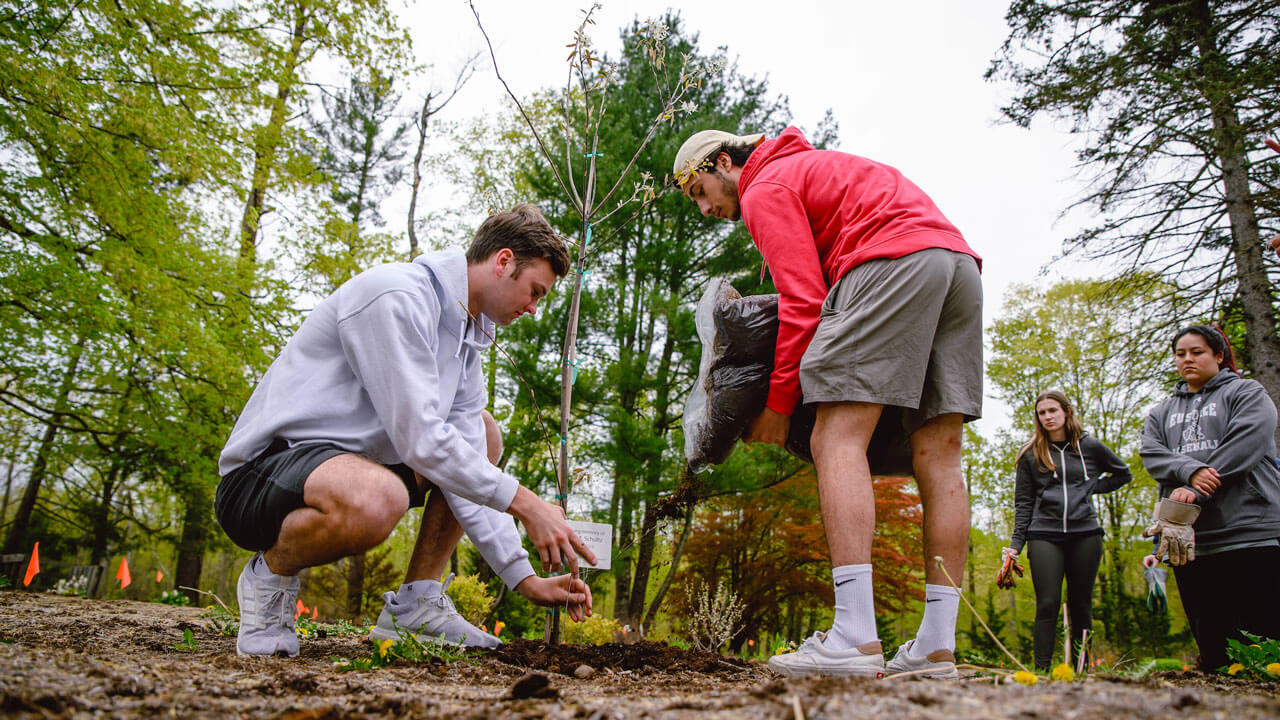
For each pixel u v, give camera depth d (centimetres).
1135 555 1452
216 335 793
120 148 713
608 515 927
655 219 1076
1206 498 255
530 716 96
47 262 698
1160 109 830
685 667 181
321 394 172
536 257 197
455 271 189
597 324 1029
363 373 168
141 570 1484
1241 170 820
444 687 133
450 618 203
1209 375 284
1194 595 266
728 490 905
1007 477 1691
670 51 1090
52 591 684
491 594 853
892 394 159
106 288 714
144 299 755
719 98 1157
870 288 162
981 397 172
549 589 202
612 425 941
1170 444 285
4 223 727
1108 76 844
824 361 163
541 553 173
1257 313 787
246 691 113
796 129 204
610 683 151
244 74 802
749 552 1211
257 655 165
